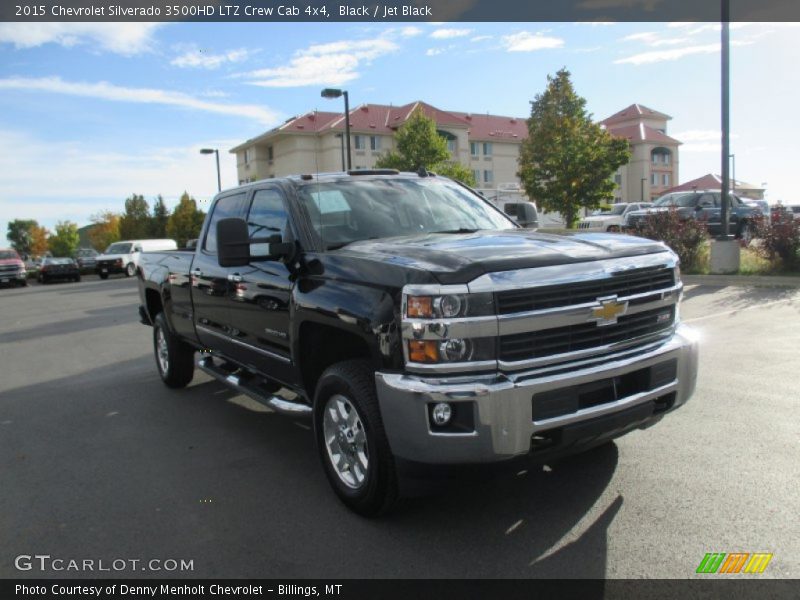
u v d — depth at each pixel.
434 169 37.19
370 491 3.41
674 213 14.68
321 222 4.17
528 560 3.05
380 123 56.53
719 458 4.11
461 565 3.05
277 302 4.20
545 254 3.21
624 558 3.02
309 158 55.00
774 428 4.60
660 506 3.51
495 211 5.07
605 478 3.90
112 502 3.99
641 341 3.44
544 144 27.44
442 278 2.97
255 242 4.13
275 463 4.56
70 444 5.21
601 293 3.25
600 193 26.94
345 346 3.85
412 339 3.00
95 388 7.25
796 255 12.55
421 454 3.01
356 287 3.42
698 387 5.70
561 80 27.23
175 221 47.12
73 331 12.56
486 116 70.12
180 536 3.49
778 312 9.24
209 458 4.73
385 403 3.11
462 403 2.93
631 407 3.26
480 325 2.93
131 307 16.59
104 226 85.06
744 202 20.73
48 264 34.16
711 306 10.11
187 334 6.21
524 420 2.95
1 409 6.50
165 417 5.88
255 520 3.64
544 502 3.64
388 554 3.18
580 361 3.17
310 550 3.27
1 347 10.99
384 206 4.52
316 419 3.83
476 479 3.06
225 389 6.86
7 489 4.28
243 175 63.44
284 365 4.31
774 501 3.49
